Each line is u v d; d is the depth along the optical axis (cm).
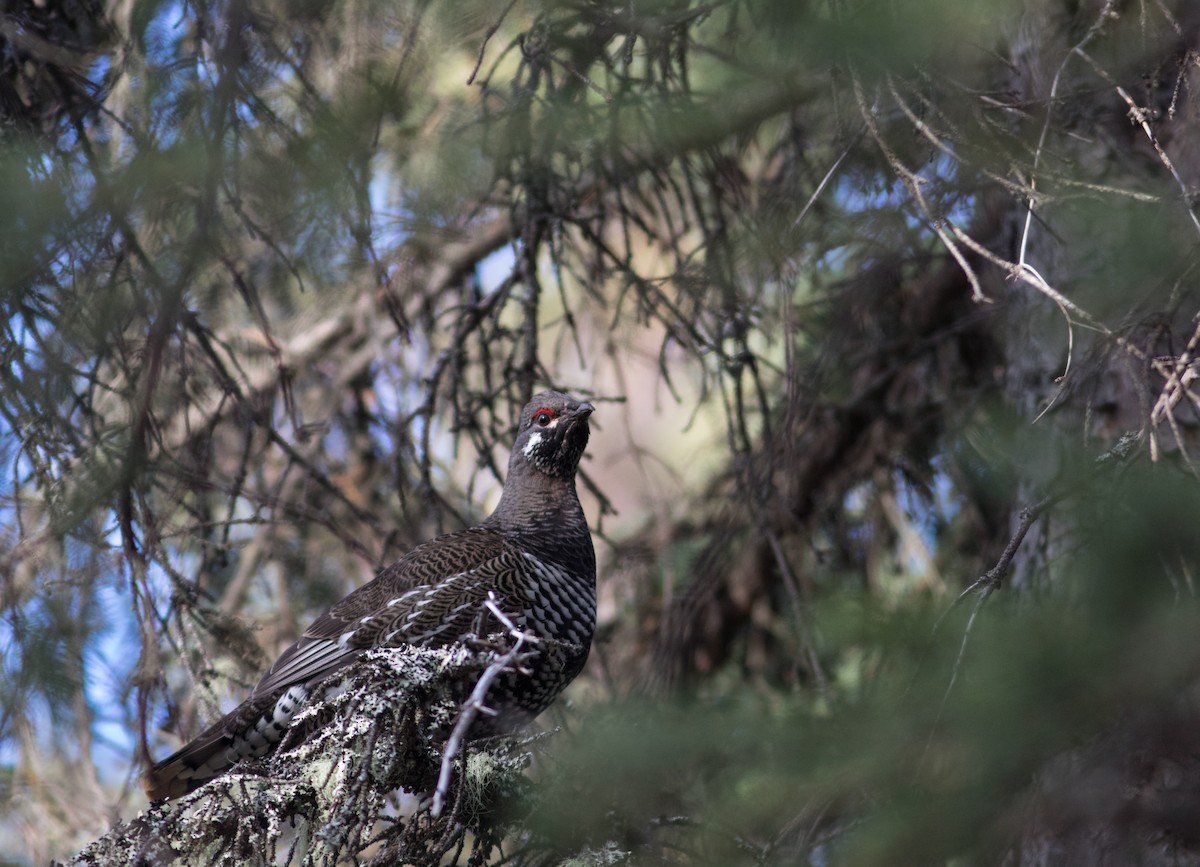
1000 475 745
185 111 757
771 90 912
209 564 1080
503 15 771
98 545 869
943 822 504
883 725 523
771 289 1304
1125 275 671
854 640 534
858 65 650
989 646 504
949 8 583
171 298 802
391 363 1275
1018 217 933
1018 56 856
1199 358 626
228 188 776
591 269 1180
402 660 721
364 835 720
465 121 891
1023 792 516
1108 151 799
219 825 678
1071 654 486
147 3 797
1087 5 805
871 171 926
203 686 922
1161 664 468
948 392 1212
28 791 1052
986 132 702
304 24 830
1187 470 584
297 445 1294
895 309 1285
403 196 880
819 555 1173
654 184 1191
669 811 776
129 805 1120
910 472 1274
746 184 1165
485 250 1302
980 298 586
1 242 687
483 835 770
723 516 1363
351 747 708
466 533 1012
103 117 898
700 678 1326
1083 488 591
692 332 1041
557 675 974
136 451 840
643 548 1381
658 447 1997
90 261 787
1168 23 695
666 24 819
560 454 1042
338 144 743
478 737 943
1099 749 500
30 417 829
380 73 804
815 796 554
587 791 722
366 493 1329
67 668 862
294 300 1217
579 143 939
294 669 930
